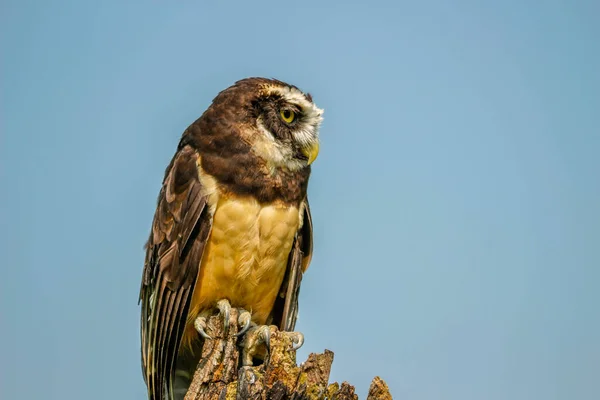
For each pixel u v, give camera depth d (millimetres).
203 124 12703
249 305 12906
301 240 13219
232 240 12266
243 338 11875
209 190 12188
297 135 12812
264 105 12750
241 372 9547
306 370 9641
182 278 12234
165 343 12391
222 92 13070
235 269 12414
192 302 12555
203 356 10758
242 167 12258
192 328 12805
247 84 12984
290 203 12664
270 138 12609
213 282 12461
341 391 9703
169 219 12508
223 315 11859
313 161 12852
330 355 9844
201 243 12219
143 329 13125
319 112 13273
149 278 12969
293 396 9398
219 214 12219
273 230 12461
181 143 13094
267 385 9500
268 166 12414
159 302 12453
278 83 13148
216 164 12266
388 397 9711
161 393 12578
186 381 13281
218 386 10359
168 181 12766
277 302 13477
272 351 9672
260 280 12672
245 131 12453
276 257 12656
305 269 13500
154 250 12727
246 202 12234
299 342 11242
